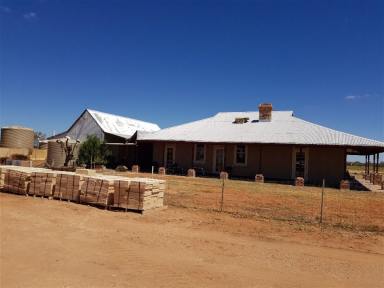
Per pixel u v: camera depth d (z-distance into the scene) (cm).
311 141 2744
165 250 875
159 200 1391
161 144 3397
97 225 1097
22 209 1270
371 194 2192
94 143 3369
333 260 858
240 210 1412
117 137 3750
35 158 3650
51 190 1503
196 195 1772
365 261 860
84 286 628
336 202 1753
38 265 723
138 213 1295
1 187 1639
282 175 2908
